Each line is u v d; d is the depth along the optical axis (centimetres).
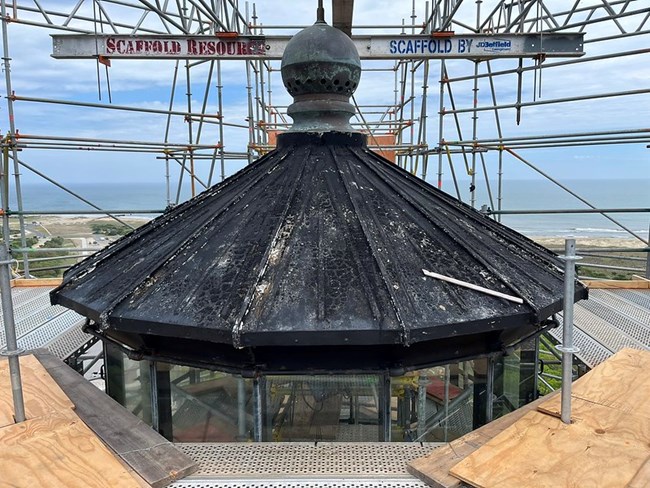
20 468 304
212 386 431
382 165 620
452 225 527
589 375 430
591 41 1095
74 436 343
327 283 407
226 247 462
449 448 350
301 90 621
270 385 416
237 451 365
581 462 304
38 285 1143
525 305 418
